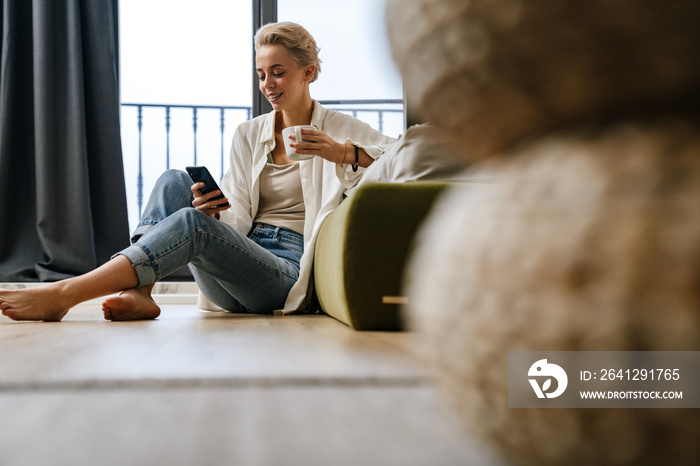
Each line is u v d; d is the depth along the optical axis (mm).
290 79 2086
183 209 1679
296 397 575
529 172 257
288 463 409
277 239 2031
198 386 623
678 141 227
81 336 1164
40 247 3469
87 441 453
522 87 243
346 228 1281
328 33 3975
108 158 3564
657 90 229
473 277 261
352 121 2182
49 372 688
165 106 4863
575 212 232
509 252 246
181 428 482
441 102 271
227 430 478
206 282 1937
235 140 2197
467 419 293
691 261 207
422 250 325
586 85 233
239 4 4520
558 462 255
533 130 259
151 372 686
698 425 217
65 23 3529
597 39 224
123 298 1597
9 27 3436
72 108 3455
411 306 327
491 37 238
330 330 1302
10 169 3447
